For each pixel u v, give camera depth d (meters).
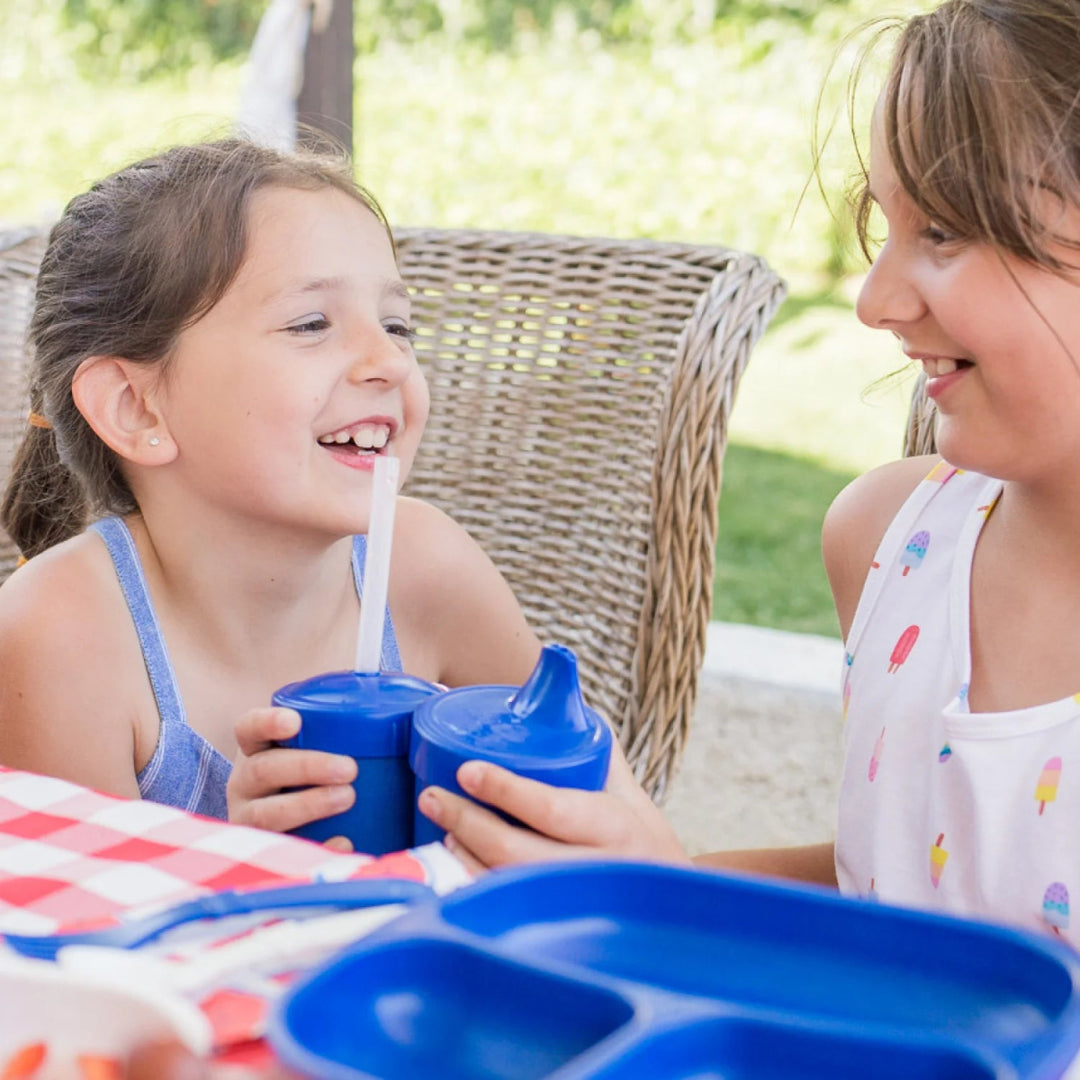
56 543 1.20
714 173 4.48
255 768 0.66
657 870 0.43
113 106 4.80
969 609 0.90
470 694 0.67
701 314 1.16
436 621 1.19
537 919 0.43
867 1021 0.38
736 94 4.42
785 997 0.40
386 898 0.47
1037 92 0.71
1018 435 0.76
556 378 1.26
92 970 0.40
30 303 1.37
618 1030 0.34
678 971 0.41
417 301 1.32
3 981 0.37
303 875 0.51
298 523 0.97
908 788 0.90
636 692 1.17
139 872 0.52
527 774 0.60
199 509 0.99
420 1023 0.36
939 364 0.78
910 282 0.77
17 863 0.53
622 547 1.20
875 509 1.04
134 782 1.00
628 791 0.76
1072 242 0.71
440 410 1.31
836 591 1.08
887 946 0.41
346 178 1.05
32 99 4.85
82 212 1.06
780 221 4.49
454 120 4.60
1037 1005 0.38
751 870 1.01
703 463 1.14
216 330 0.96
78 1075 0.35
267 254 0.96
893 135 0.76
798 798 2.07
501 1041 0.36
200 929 0.45
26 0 4.79
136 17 4.73
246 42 4.70
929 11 0.81
